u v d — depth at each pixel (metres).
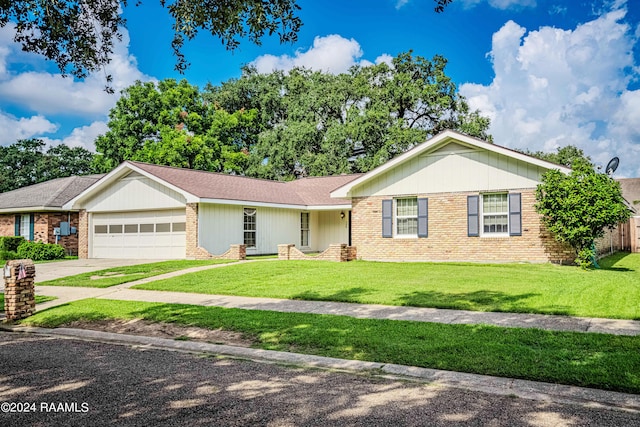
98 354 6.90
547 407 4.55
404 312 8.91
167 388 5.24
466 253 18.19
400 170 19.59
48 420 4.33
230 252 19.94
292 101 45.25
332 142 38.22
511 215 17.39
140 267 17.62
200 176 24.45
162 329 8.34
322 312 9.08
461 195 18.34
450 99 40.25
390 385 5.27
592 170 15.04
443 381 5.35
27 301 9.96
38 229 27.23
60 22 8.55
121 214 24.08
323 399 4.84
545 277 13.05
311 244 27.52
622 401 4.63
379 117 37.41
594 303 9.17
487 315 8.51
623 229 30.00
